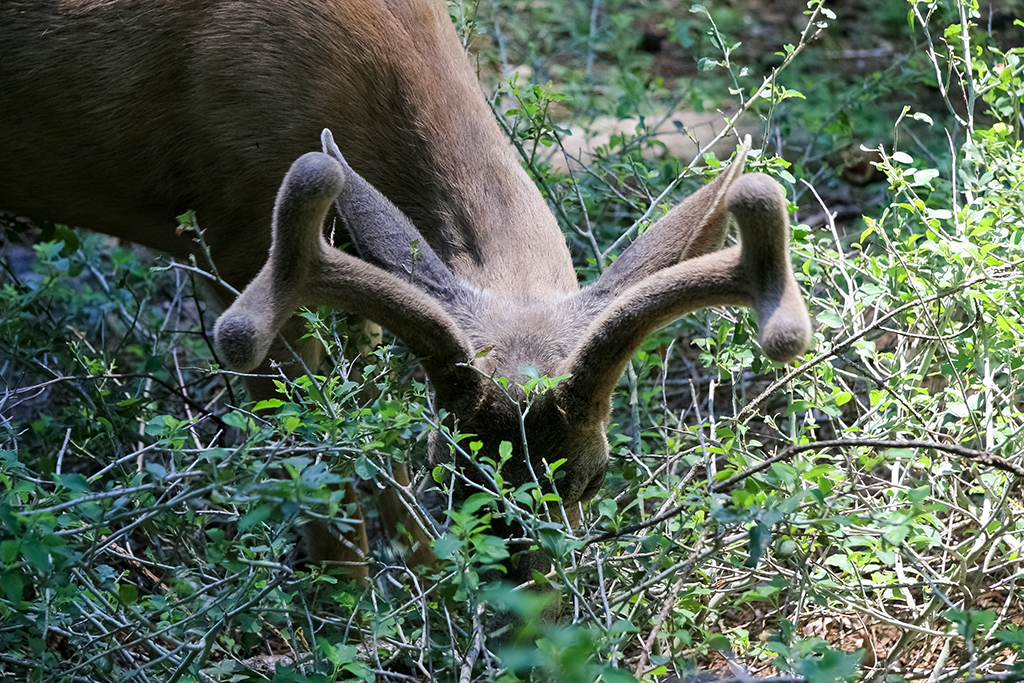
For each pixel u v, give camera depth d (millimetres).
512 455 6469
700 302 5816
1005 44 13977
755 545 5012
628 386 9109
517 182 7742
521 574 6473
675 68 15914
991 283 7273
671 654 6562
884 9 16078
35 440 8492
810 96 13781
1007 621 6855
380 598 6730
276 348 7977
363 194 7016
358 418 6133
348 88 7863
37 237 12172
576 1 15734
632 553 7129
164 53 7992
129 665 6996
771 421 7684
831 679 4758
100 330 10664
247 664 7406
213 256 8477
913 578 7523
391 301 6176
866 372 7723
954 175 8469
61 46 8031
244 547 5773
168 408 10000
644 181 9695
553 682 5379
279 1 7879
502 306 6887
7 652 6406
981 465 7191
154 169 8320
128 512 5691
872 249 9859
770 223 5363
